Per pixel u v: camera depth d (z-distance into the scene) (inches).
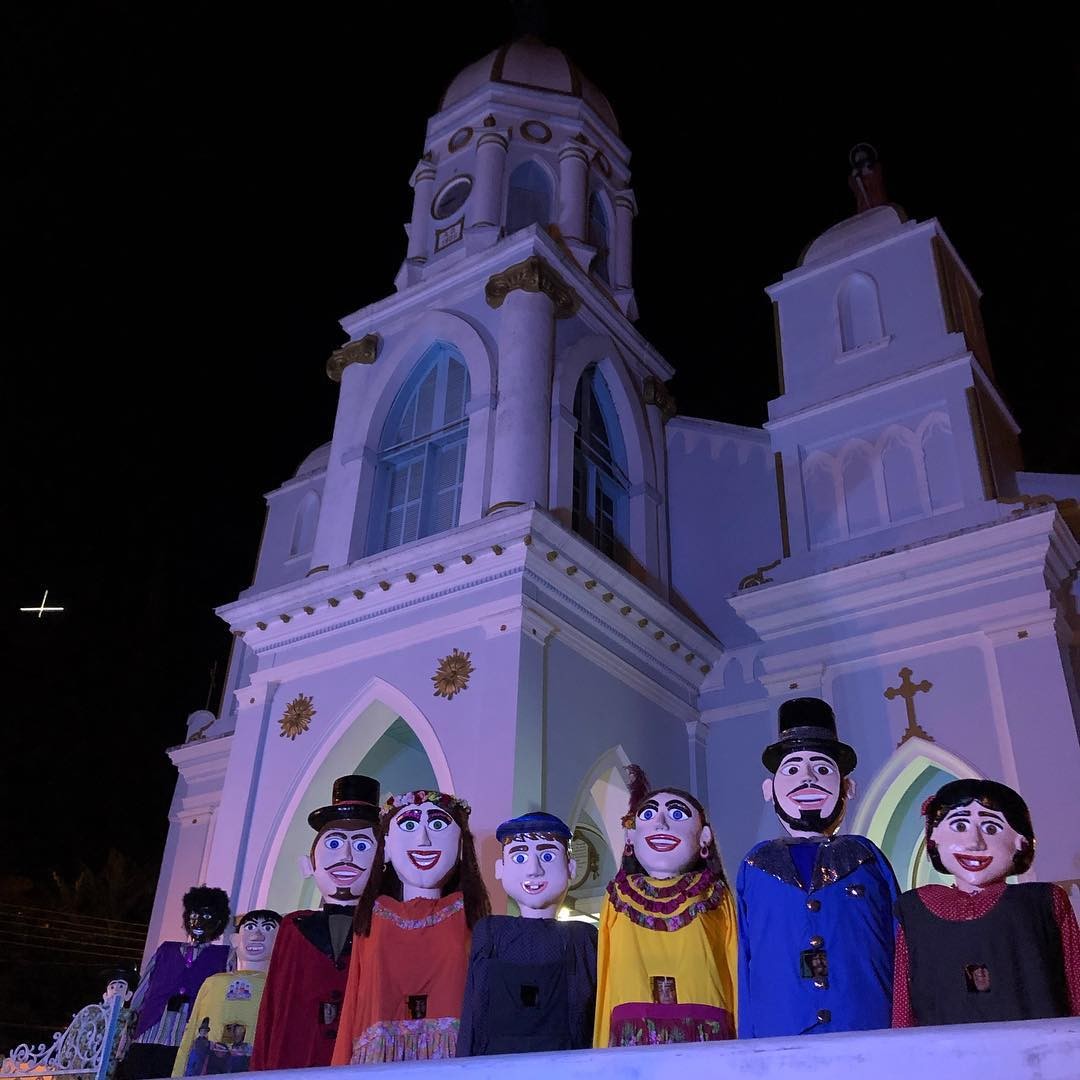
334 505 611.8
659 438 679.7
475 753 472.4
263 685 574.6
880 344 607.5
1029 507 506.3
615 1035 206.5
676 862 227.3
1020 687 478.9
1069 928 187.8
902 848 552.1
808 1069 107.4
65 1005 928.9
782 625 565.3
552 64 779.4
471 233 669.9
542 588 513.0
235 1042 282.8
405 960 246.7
